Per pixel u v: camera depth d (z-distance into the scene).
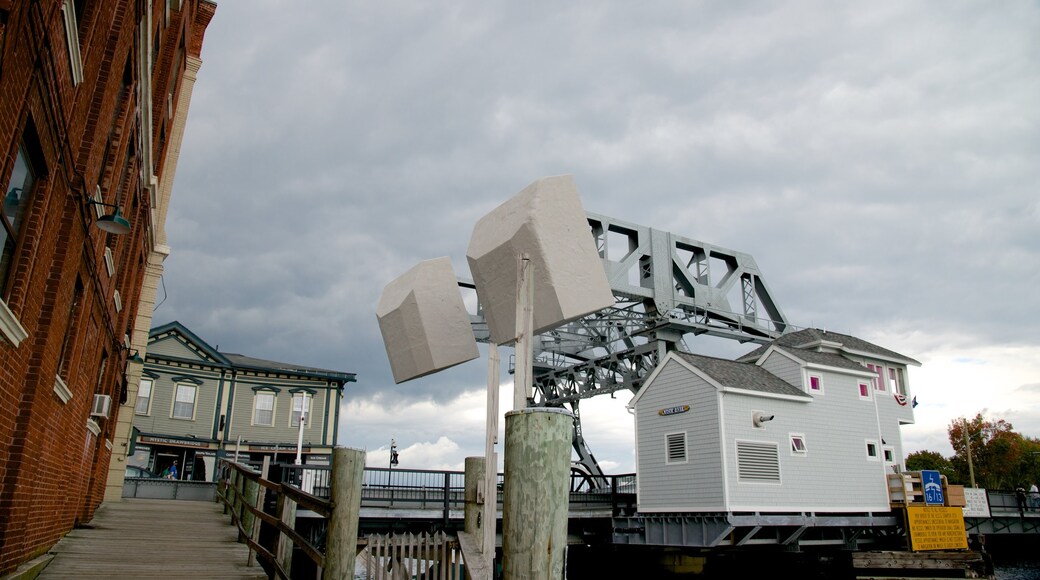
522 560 1.89
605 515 27.69
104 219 7.97
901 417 32.47
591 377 35.84
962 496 29.66
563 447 1.99
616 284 29.80
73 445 11.29
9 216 6.14
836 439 27.38
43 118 6.18
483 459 3.97
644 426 27.50
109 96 8.73
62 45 6.16
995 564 40.91
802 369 27.52
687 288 33.59
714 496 23.91
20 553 8.03
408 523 22.45
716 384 24.62
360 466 4.11
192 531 13.92
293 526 7.19
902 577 26.36
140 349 21.83
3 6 4.46
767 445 25.12
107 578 8.62
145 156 13.49
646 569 29.66
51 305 7.76
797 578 28.17
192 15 21.69
